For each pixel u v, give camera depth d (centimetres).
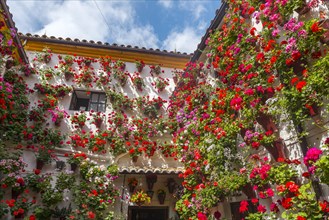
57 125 576
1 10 460
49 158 518
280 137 307
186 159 494
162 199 536
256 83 334
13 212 438
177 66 741
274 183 282
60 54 678
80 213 473
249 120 338
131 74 694
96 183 519
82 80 642
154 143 588
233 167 380
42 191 485
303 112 254
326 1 259
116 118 602
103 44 684
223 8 443
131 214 542
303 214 223
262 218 293
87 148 570
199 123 465
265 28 338
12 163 466
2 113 469
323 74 229
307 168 250
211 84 512
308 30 255
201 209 402
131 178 548
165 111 664
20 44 554
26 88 584
